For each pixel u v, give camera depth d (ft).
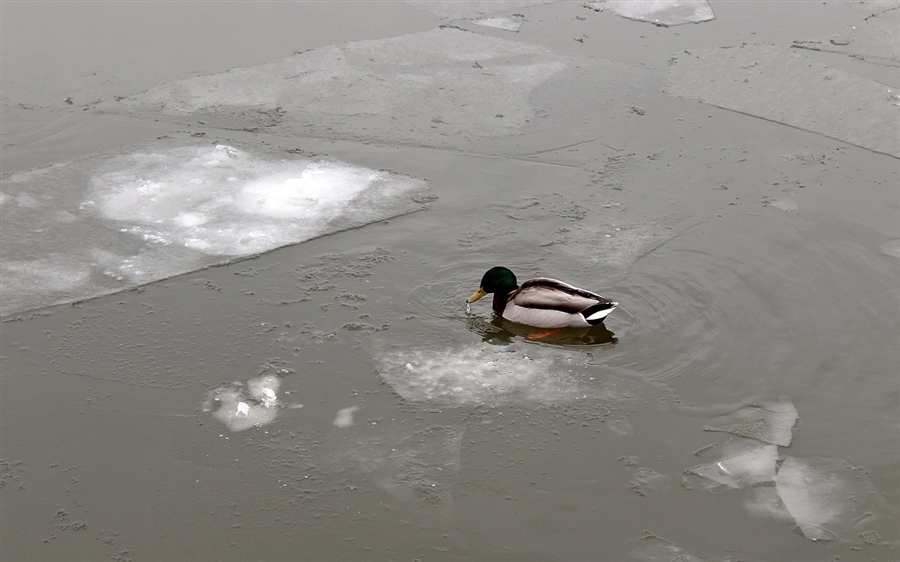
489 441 21.21
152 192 31.89
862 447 21.06
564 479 20.11
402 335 24.81
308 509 19.33
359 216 30.60
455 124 37.01
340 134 36.22
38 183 32.30
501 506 19.42
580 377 23.35
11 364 23.48
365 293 26.53
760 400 22.48
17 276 27.22
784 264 27.84
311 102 38.70
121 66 41.68
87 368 23.38
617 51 43.73
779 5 49.52
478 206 31.19
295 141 35.65
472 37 45.03
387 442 21.16
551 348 24.48
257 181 32.78
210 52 43.27
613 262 28.02
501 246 28.86
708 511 19.39
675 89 39.78
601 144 35.53
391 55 42.96
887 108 37.55
